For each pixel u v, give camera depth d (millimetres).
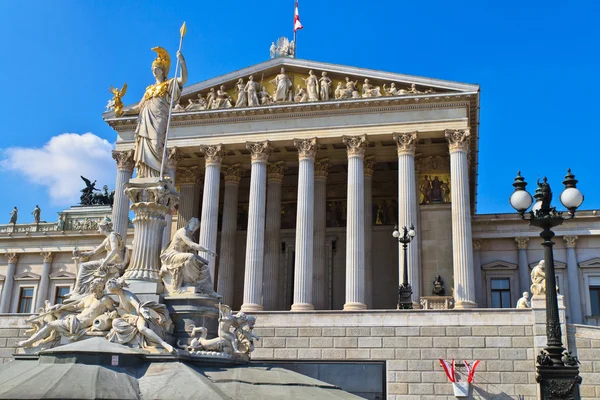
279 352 41406
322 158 60875
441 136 54125
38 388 14078
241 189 67750
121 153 58688
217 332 20922
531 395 36594
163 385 16016
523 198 18906
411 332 39719
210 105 58281
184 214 63469
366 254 57062
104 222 23312
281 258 65625
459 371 38094
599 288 61781
